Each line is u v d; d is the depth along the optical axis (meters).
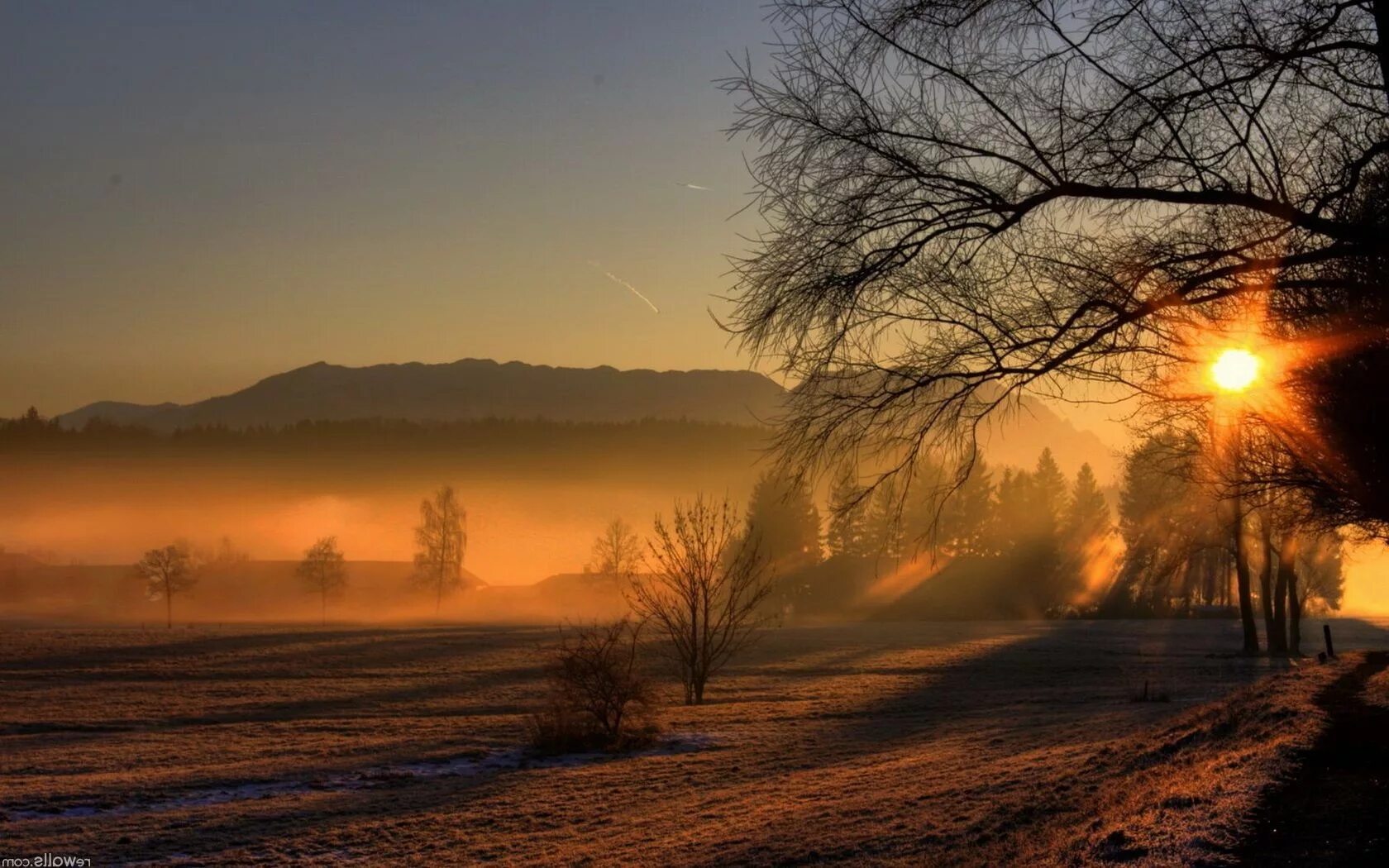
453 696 46.25
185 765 29.48
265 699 46.31
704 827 17.73
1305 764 11.32
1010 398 6.29
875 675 52.12
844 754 25.77
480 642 73.75
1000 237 6.39
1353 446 9.33
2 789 25.47
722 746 29.47
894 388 6.19
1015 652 62.16
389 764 28.78
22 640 74.62
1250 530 43.41
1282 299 7.14
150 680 54.28
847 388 6.22
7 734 37.34
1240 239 6.60
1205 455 13.22
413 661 61.56
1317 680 22.80
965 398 6.26
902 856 13.16
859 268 6.21
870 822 15.84
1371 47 6.25
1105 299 6.31
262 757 30.44
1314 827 8.46
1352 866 7.21
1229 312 6.82
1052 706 34.56
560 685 31.27
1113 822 10.40
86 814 22.55
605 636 34.38
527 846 17.89
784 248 6.30
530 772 26.45
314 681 52.81
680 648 41.78
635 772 25.31
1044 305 6.30
